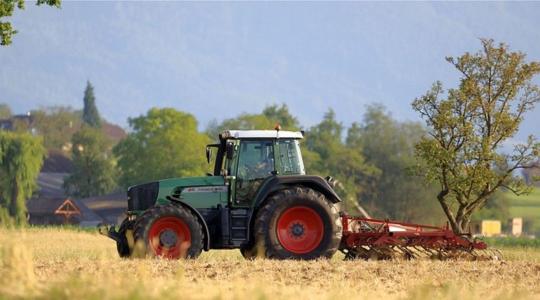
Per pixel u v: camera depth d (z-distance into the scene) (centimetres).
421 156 9938
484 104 9819
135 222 6462
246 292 4091
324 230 6569
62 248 9056
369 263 6178
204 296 3794
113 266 5522
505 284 5325
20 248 4088
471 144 9700
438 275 5650
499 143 9931
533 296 4797
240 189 6656
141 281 3922
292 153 6762
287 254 6512
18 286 3672
